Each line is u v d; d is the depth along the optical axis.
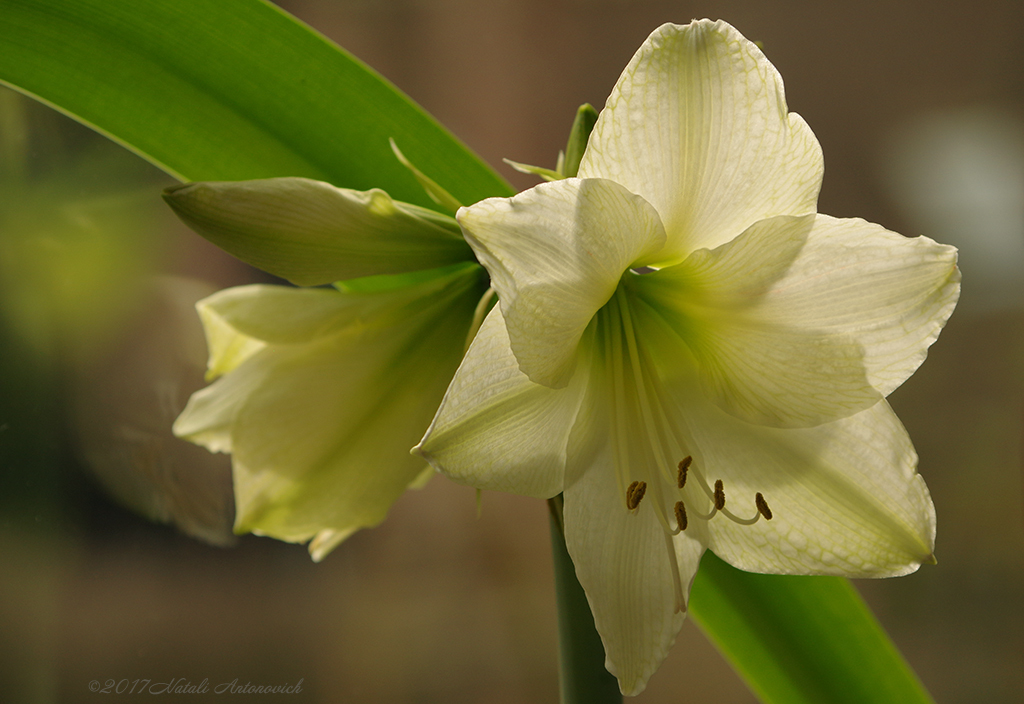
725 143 0.72
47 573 0.95
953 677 2.04
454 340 0.76
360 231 0.74
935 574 2.20
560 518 0.75
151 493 0.96
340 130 0.81
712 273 0.75
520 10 2.38
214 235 0.73
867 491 0.74
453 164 0.82
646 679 0.74
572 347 0.73
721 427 0.76
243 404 0.76
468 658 2.00
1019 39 2.41
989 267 2.39
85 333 0.96
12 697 0.94
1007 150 2.41
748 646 0.83
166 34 0.80
